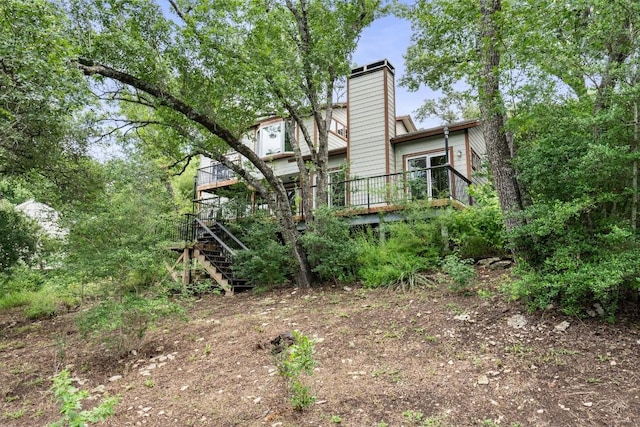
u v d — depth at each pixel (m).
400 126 16.22
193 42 7.31
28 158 7.93
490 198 8.68
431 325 5.01
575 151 4.40
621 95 4.05
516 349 4.12
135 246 5.38
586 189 4.23
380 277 7.36
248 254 8.76
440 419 3.06
